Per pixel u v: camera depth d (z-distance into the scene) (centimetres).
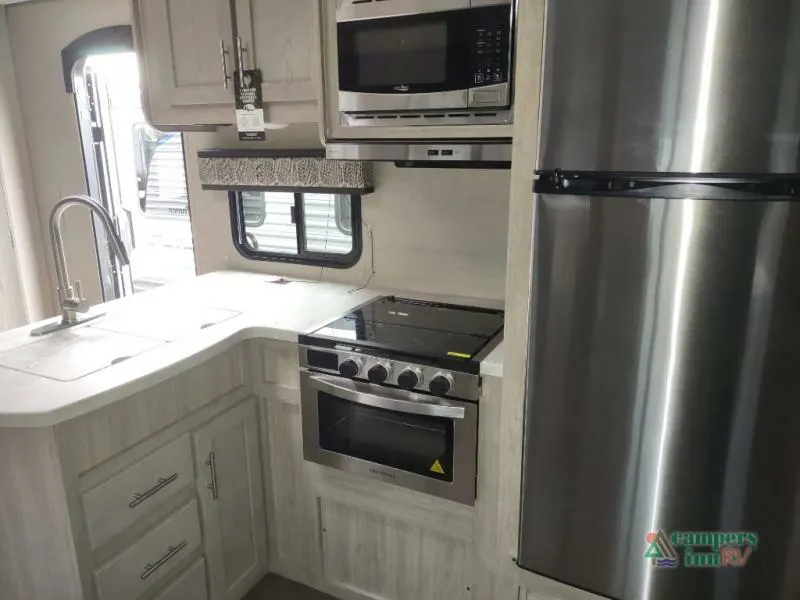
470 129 169
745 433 129
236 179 248
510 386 154
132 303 220
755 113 113
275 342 195
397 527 190
